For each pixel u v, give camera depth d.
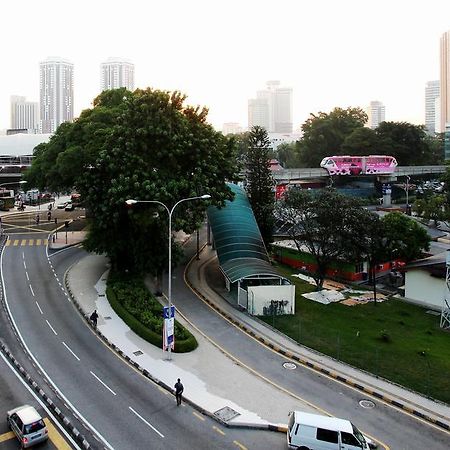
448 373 31.91
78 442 23.77
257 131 68.75
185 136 44.75
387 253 52.19
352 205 47.12
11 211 95.88
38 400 27.88
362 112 145.62
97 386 29.66
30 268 55.84
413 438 24.83
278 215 53.91
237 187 61.91
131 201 35.88
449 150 174.62
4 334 37.72
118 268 51.62
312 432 22.50
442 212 75.44
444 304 42.09
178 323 38.69
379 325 41.22
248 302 43.25
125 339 36.91
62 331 38.53
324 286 52.75
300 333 38.75
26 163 126.25
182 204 43.09
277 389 29.84
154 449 23.28
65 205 99.19
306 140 139.12
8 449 22.92
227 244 51.59
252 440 24.39
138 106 43.91
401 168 118.81
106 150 44.38
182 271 56.38
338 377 31.33
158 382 30.34
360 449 22.05
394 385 30.20
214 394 28.91
